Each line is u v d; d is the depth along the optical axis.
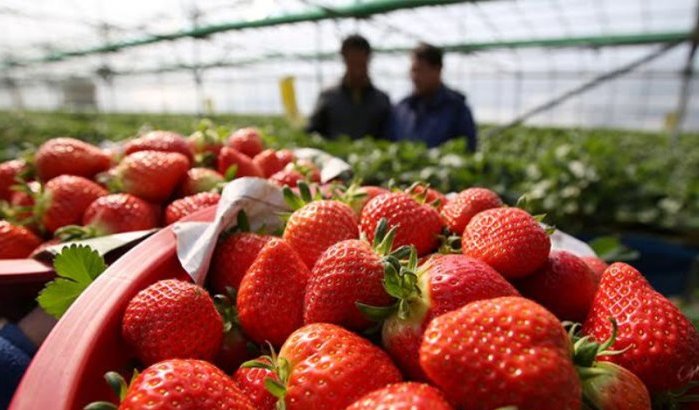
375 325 1.03
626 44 11.95
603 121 29.72
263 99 41.94
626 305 1.02
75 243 1.32
